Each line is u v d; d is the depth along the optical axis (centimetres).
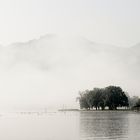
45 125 6044
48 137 4009
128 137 3803
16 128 5394
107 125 5547
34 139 3847
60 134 4303
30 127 5584
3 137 4069
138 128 4909
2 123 6806
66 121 7162
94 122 6341
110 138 3744
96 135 4053
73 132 4506
